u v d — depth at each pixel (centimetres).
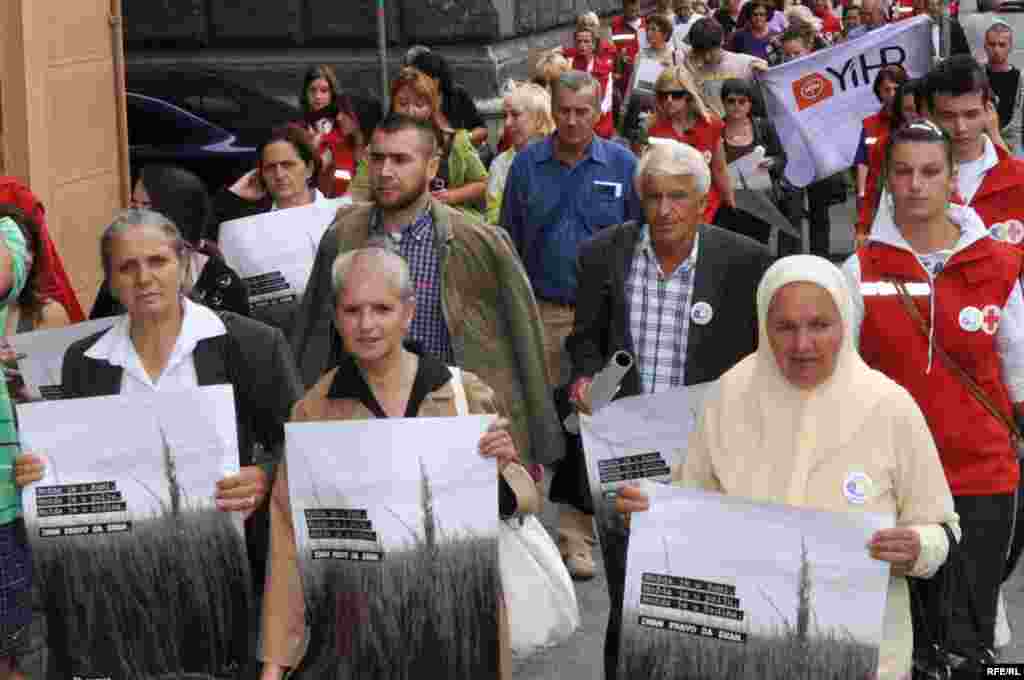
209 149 1448
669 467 471
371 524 407
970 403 492
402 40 1930
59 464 436
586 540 709
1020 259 498
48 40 989
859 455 383
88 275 1052
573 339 566
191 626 440
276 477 426
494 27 1902
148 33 1998
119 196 1081
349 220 604
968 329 491
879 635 370
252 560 483
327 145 1025
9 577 483
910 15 2123
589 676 609
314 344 611
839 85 1215
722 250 541
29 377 531
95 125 1051
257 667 482
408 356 432
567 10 2230
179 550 437
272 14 1961
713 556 382
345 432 407
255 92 1491
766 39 2017
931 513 382
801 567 374
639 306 550
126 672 442
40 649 593
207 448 433
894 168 492
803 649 376
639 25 1911
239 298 613
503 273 589
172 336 462
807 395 387
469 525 407
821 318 377
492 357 590
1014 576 714
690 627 384
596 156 752
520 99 916
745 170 1119
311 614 414
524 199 760
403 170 582
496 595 407
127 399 433
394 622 409
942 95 604
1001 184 608
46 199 990
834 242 1588
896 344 495
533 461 594
